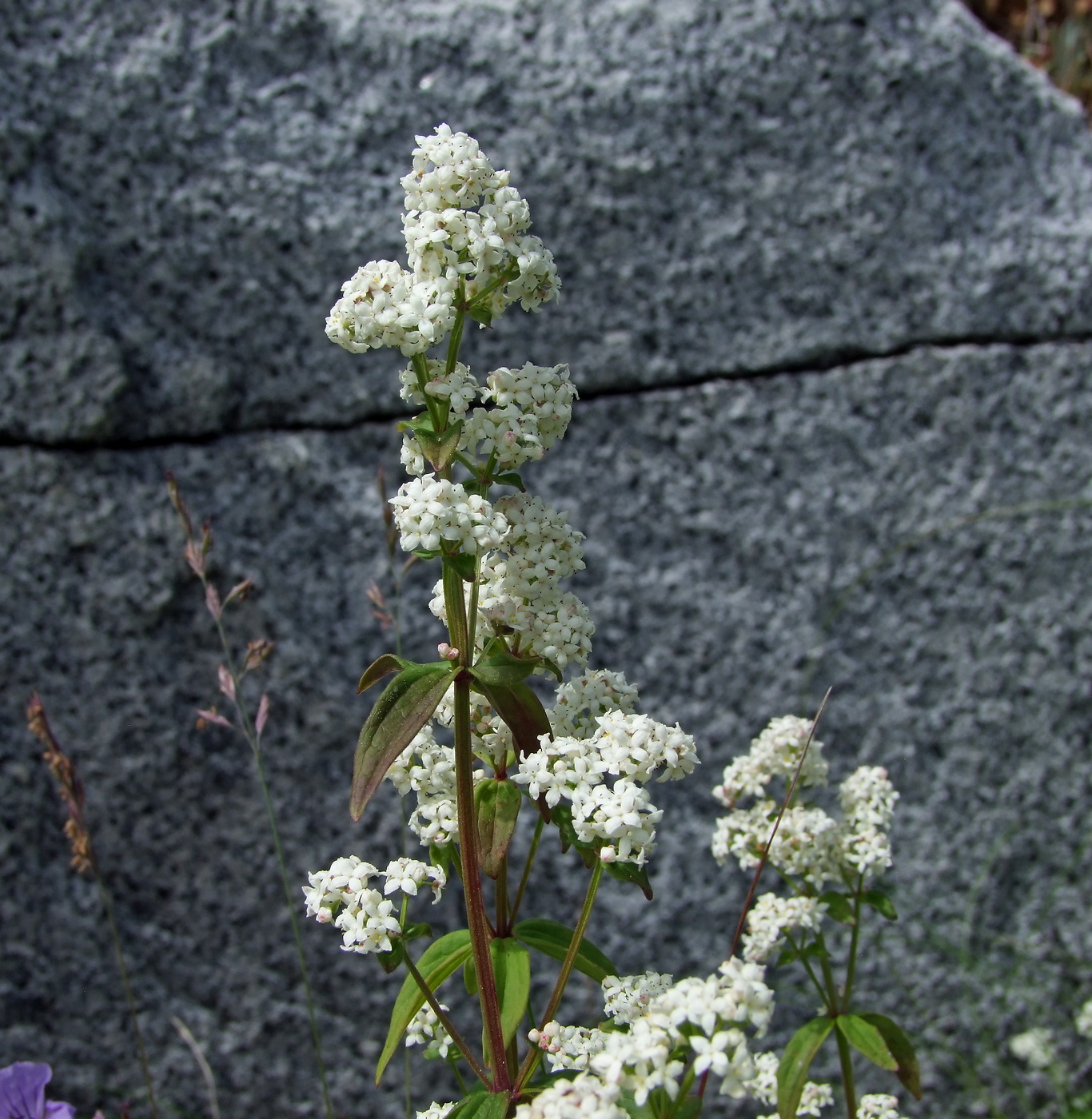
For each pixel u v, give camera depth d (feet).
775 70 1.22
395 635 1.21
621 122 1.21
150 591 1.17
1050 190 1.30
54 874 1.20
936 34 1.26
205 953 1.21
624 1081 0.56
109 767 1.19
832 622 1.27
